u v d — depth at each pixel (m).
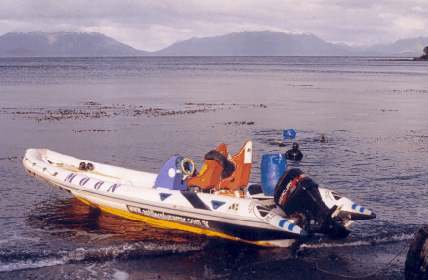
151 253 10.78
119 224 12.52
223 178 12.04
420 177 17.03
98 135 24.59
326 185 15.96
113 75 88.25
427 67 143.75
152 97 46.81
